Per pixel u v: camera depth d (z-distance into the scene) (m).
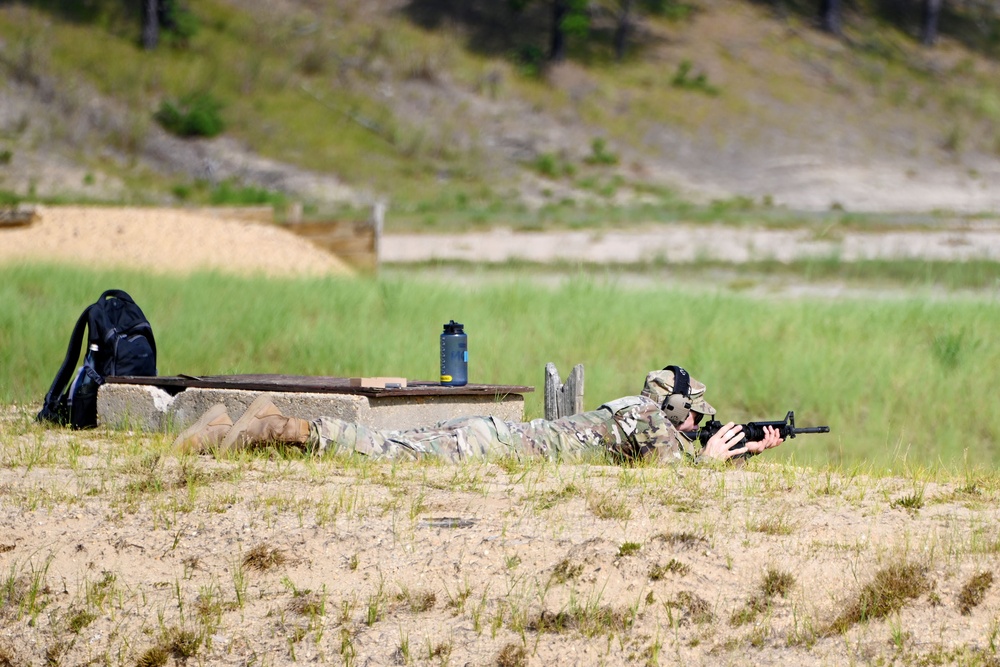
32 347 41.00
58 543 18.36
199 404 28.34
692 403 25.25
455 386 28.50
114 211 80.06
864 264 79.25
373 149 140.00
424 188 130.12
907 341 45.66
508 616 16.00
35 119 130.62
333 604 16.47
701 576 16.67
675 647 15.25
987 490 22.06
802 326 48.19
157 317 48.22
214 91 145.00
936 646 14.94
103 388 29.52
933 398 38.66
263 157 133.00
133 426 28.91
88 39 150.75
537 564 17.20
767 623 15.63
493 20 186.38
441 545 17.89
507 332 46.88
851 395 39.06
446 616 16.08
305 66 157.25
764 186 135.88
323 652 15.48
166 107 136.75
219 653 15.59
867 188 134.25
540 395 38.22
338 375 41.16
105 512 19.59
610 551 17.31
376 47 166.50
